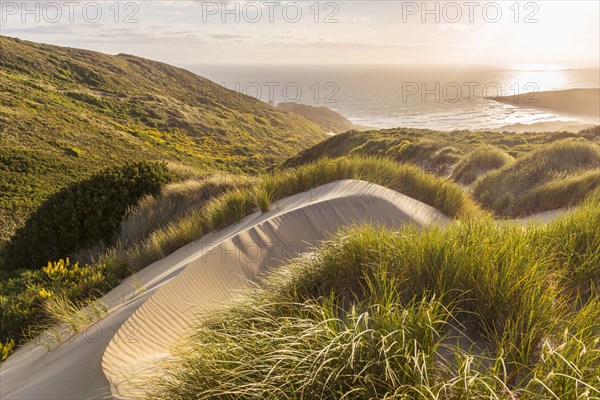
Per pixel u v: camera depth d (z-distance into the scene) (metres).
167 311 4.23
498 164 15.24
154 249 7.39
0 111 39.06
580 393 1.63
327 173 9.23
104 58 92.06
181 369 2.37
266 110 99.06
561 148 12.37
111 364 3.22
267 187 8.99
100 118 53.41
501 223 3.89
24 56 72.44
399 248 3.09
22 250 9.07
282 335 2.29
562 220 3.83
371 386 1.87
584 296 2.73
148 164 10.77
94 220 9.28
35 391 3.20
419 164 19.25
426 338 2.01
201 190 10.16
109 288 6.31
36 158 29.91
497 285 2.44
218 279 5.02
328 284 3.12
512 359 1.98
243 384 1.98
